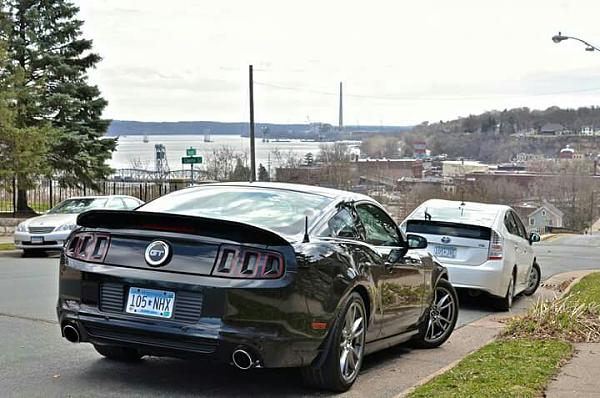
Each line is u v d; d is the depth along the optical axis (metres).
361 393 6.40
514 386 6.17
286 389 6.39
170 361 7.25
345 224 6.85
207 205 6.75
